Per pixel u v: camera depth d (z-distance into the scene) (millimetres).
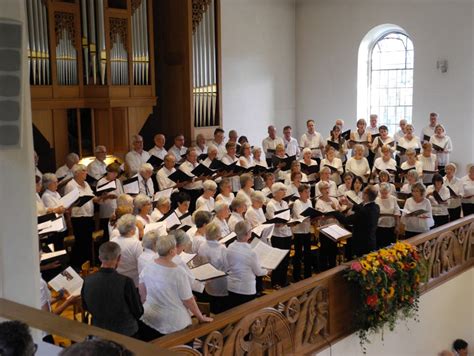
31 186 4457
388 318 6453
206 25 11688
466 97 12734
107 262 4340
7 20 4094
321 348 5875
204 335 4559
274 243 7371
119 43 10414
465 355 8156
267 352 5234
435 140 11883
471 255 8570
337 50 14523
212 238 5691
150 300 4574
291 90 15102
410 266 6602
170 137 11922
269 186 8375
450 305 8094
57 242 7562
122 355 1902
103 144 10531
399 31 13953
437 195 8586
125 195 6590
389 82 14266
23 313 3154
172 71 11727
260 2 13969
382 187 7871
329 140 11836
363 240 7027
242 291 5609
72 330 2910
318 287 5805
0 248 4293
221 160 10219
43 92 9664
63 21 9859
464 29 12617
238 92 13633
